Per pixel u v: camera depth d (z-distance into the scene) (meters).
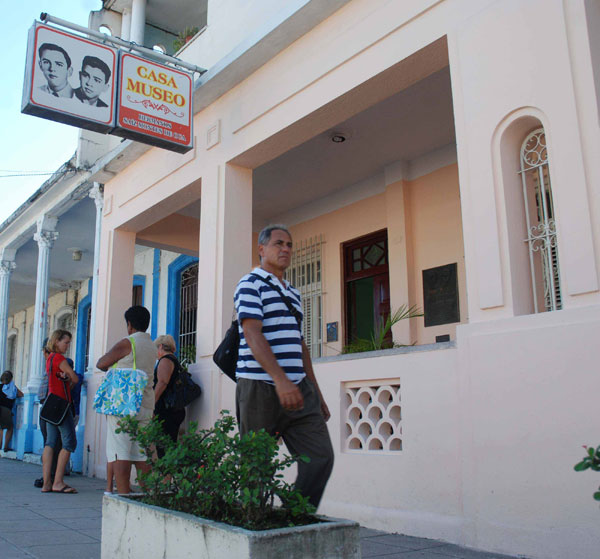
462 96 4.84
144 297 14.20
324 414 3.58
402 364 4.91
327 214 10.20
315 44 6.32
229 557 2.39
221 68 7.16
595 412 3.65
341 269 9.81
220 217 7.42
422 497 4.60
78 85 6.72
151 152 9.05
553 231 4.33
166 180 8.62
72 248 15.35
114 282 9.78
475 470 4.23
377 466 4.99
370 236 9.55
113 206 9.99
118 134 7.11
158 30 11.91
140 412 5.39
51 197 12.42
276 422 3.26
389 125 7.86
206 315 7.37
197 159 8.00
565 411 3.79
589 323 3.75
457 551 4.05
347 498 5.20
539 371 3.96
